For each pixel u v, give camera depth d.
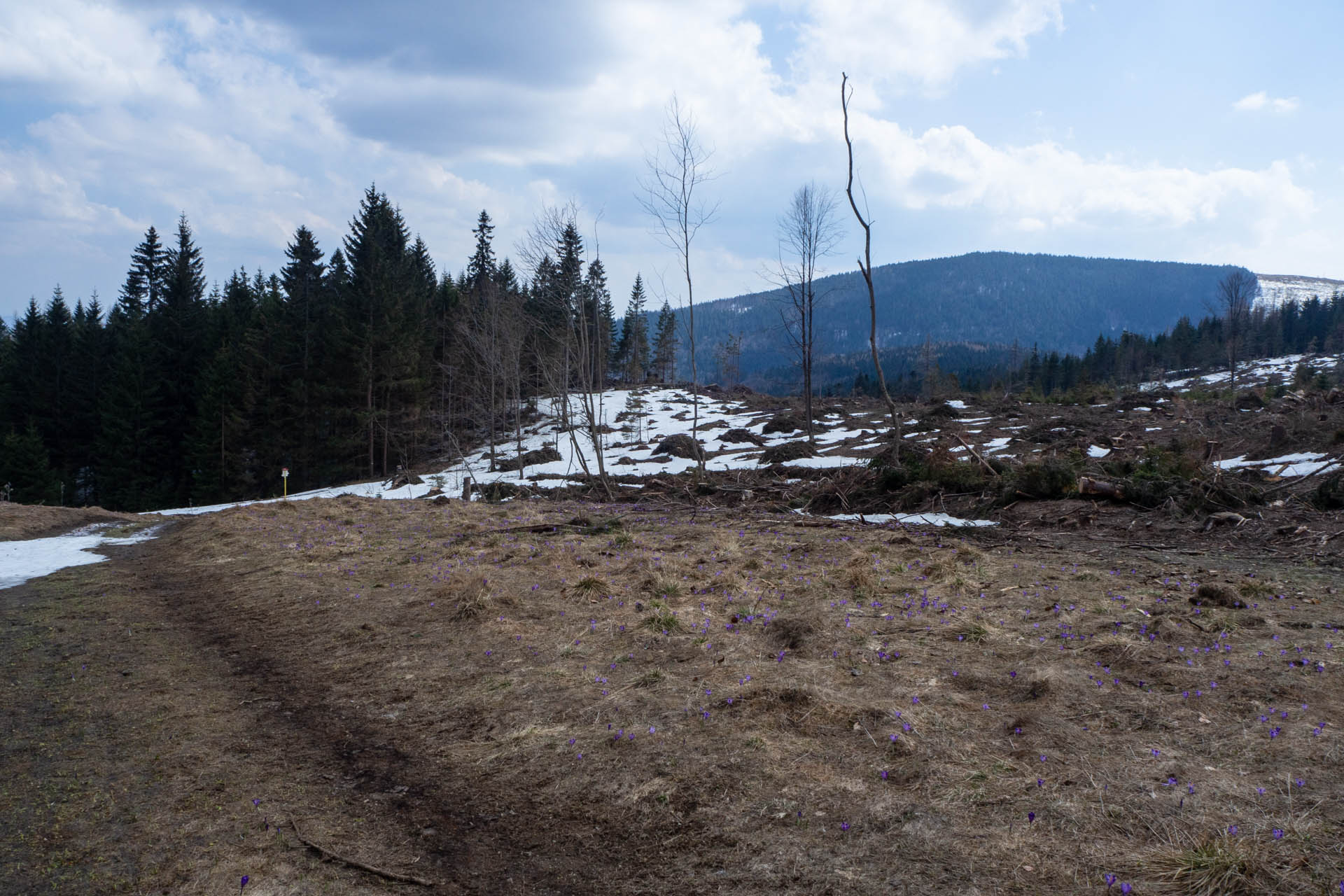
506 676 5.97
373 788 4.30
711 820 3.69
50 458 54.81
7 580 12.20
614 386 74.12
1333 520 10.85
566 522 16.16
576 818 3.85
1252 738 4.11
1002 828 3.41
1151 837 3.25
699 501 20.42
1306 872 2.90
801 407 49.81
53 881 3.44
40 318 61.91
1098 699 4.80
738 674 5.63
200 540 15.25
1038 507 13.99
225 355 47.72
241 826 3.90
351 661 6.70
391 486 37.06
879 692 5.14
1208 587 7.09
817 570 9.38
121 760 4.77
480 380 50.38
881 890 3.04
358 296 47.59
